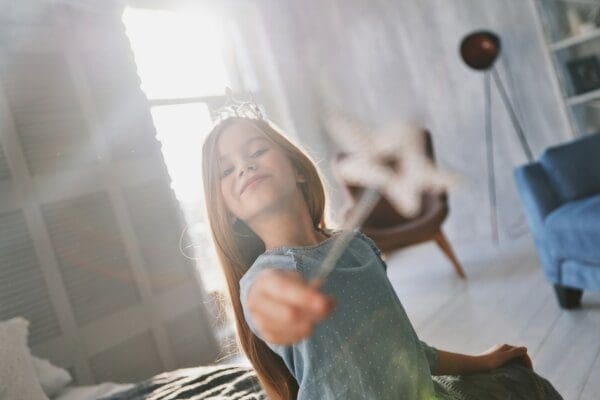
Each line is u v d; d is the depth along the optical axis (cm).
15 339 204
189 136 415
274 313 33
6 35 254
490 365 105
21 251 245
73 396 212
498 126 477
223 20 466
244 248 83
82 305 260
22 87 256
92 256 267
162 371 284
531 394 100
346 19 512
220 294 114
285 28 499
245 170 72
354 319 67
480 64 408
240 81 477
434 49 491
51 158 261
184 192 396
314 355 64
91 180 273
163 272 293
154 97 402
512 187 479
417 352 74
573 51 419
